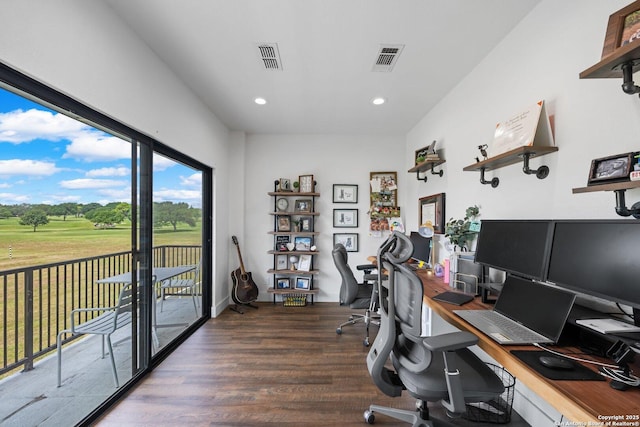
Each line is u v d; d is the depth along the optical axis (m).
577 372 0.86
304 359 2.31
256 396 1.82
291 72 2.31
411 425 1.56
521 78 1.67
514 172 1.72
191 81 2.48
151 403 1.75
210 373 2.09
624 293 0.88
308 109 3.11
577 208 1.28
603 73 1.00
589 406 0.71
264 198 4.01
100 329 1.83
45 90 1.26
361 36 1.84
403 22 1.70
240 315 3.41
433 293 1.86
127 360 2.12
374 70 2.27
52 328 1.82
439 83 2.47
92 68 1.46
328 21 1.70
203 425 1.56
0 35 1.02
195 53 2.05
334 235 4.03
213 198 3.34
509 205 1.76
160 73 2.11
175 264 2.81
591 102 1.22
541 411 1.49
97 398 1.74
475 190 2.16
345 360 2.29
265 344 2.59
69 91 1.32
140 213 2.04
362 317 3.08
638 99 1.03
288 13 1.63
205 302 3.26
